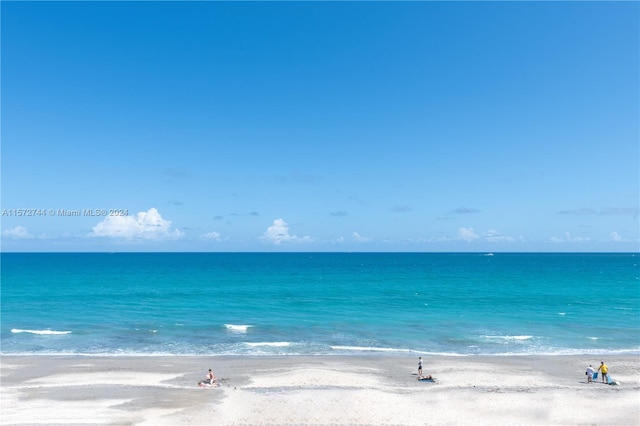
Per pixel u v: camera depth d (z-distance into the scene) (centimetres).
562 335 3891
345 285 8581
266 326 4291
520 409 2109
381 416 2005
